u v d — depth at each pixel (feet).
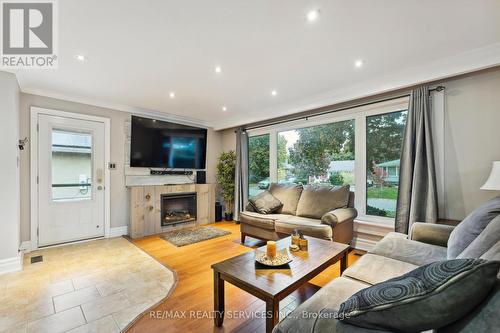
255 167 16.79
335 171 12.45
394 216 10.44
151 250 11.00
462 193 8.55
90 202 12.61
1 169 8.50
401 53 7.71
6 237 8.52
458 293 2.26
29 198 10.85
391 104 10.35
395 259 5.78
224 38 6.79
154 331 5.44
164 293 7.10
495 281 2.27
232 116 16.31
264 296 4.56
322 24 6.16
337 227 9.25
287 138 14.69
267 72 9.10
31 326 5.58
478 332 2.06
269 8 5.54
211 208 17.06
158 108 14.26
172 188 14.84
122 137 13.75
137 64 8.39
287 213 12.01
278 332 3.44
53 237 11.51
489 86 8.13
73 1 5.30
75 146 12.19
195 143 16.74
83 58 7.92
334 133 12.53
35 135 11.01
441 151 8.89
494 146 8.03
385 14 5.77
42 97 11.21
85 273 8.46
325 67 8.71
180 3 5.37
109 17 5.85
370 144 11.19
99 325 5.64
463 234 5.20
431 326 2.45
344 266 7.08
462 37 6.80
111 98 12.32
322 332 3.01
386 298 2.65
